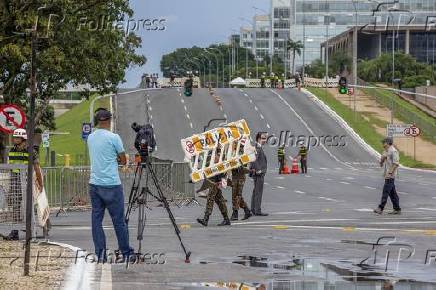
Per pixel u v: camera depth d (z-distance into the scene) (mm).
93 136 23125
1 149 68062
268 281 19547
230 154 36250
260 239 29969
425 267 22203
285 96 189500
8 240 28281
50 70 67000
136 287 18547
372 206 52125
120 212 23016
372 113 173500
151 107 167000
